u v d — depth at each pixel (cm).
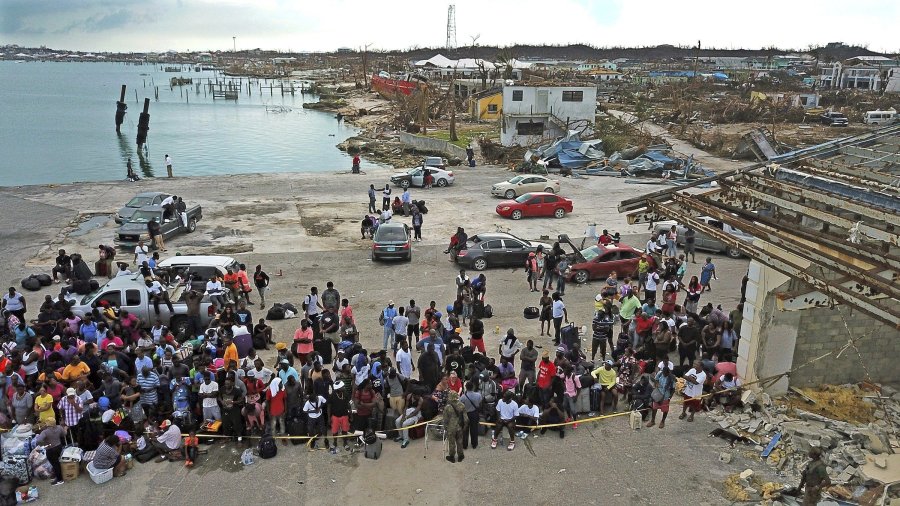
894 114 7425
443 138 6181
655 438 1295
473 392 1250
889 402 1395
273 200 3628
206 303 1766
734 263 2586
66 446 1190
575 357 1409
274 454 1230
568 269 2291
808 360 1437
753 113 7750
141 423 1245
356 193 3841
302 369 1346
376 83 12925
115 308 1712
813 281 960
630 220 1420
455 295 2170
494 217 3294
